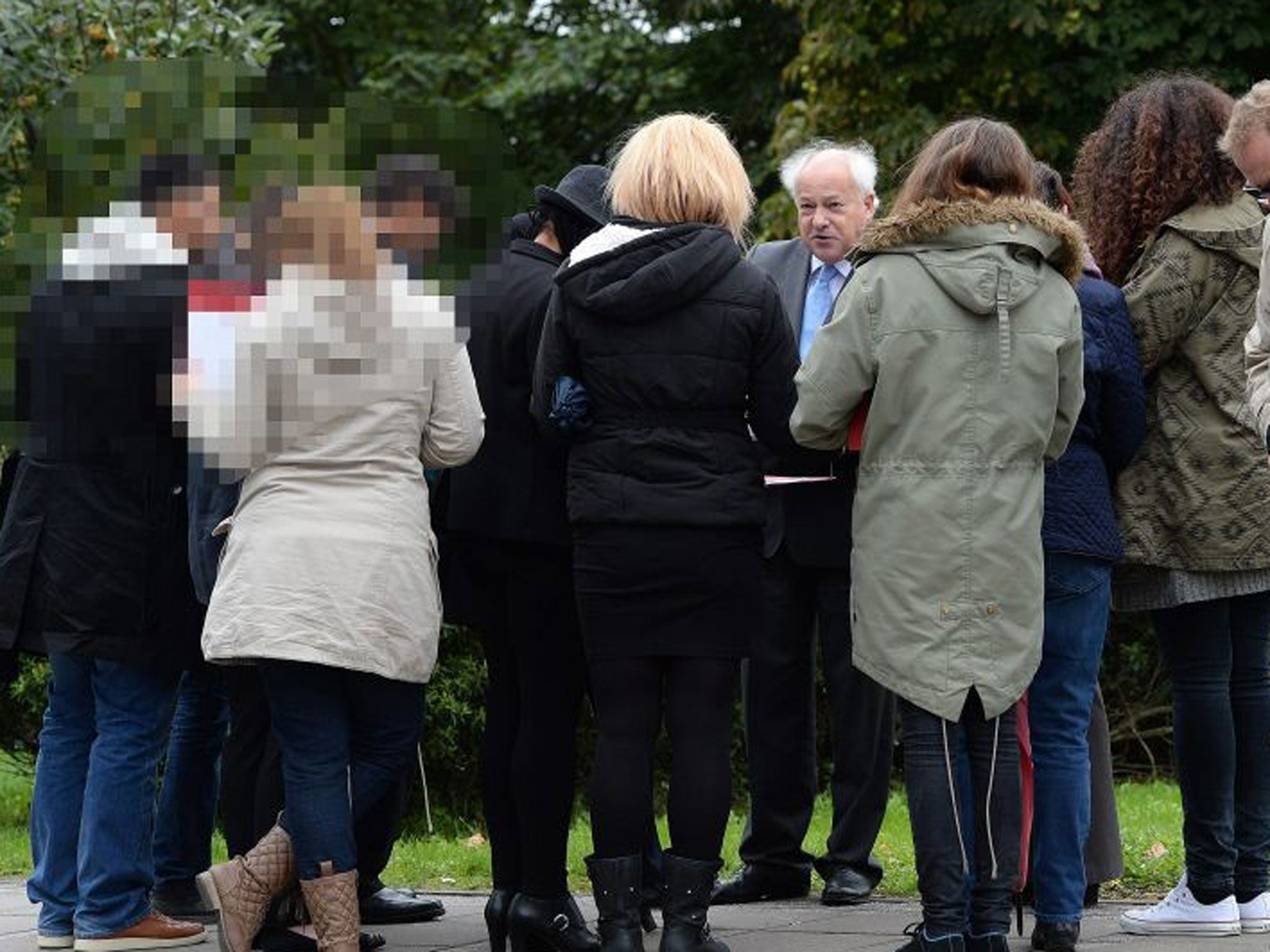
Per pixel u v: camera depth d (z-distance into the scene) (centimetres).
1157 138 1144
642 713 1066
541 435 1094
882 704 1352
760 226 3447
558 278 1059
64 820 1211
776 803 1359
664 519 1045
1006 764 1042
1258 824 1173
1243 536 1123
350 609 1007
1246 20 3266
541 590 1116
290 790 1031
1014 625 1017
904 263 1032
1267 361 1047
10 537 1159
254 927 1044
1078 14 3234
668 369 1048
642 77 4497
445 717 1766
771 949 1159
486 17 4831
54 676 1224
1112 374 1089
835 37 3394
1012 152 1044
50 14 1952
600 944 1071
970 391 1015
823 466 1095
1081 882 1109
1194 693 1150
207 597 1116
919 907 1325
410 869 1510
